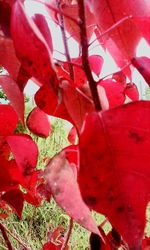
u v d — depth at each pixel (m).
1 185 0.34
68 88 0.23
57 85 0.18
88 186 0.19
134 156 0.19
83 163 0.19
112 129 0.19
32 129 0.36
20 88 0.24
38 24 0.23
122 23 0.25
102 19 0.26
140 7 0.23
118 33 0.26
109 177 0.19
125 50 0.26
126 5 0.24
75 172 0.24
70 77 0.29
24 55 0.18
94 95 0.24
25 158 0.31
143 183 0.19
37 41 0.17
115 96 0.35
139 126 0.19
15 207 0.36
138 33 0.26
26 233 1.32
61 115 0.26
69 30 0.33
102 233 0.31
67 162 0.23
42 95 0.25
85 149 0.19
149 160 0.19
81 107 0.24
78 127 0.24
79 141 0.19
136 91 0.40
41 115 0.37
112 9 0.25
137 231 0.18
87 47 0.23
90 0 0.26
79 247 1.35
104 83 0.35
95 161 0.19
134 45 0.26
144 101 0.20
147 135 0.19
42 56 0.17
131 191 0.19
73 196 0.21
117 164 0.19
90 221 0.21
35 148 0.32
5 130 0.32
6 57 0.24
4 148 0.33
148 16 0.23
